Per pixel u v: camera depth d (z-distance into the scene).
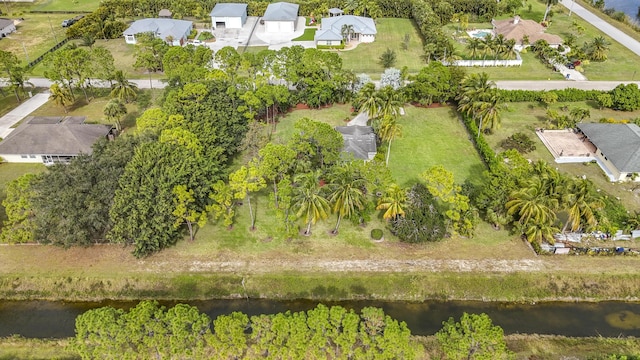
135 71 110.88
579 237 61.59
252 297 55.72
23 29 138.38
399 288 55.81
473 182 72.00
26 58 117.19
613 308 54.59
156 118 68.19
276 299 55.59
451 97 93.94
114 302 55.53
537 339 49.94
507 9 145.50
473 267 57.78
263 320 43.53
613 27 136.38
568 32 131.88
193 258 59.16
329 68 90.56
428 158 78.12
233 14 136.00
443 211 64.88
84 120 84.88
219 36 131.38
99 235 60.53
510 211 59.22
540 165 62.97
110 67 94.88
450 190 57.94
